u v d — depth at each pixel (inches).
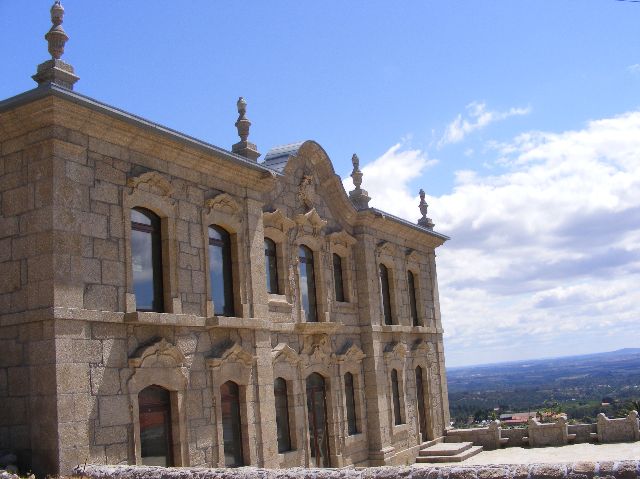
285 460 911.7
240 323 824.3
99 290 665.6
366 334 1171.3
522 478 425.1
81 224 655.8
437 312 1470.2
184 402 741.3
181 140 758.5
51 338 612.7
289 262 1002.7
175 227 768.3
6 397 634.2
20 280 639.8
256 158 935.0
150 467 581.3
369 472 477.4
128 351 684.7
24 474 588.7
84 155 670.5
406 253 1371.8
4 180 665.0
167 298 748.0
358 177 1228.5
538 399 6958.7
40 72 662.5
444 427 1424.7
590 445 1343.5
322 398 1051.3
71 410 613.6
